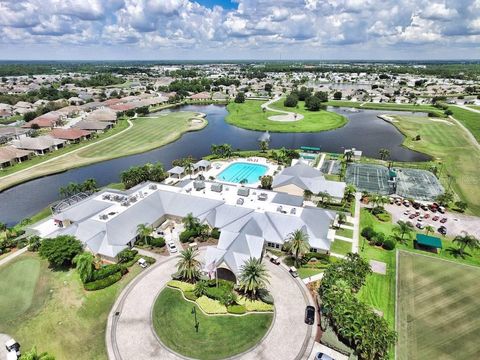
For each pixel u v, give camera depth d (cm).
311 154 15238
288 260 7406
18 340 5391
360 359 4975
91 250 7394
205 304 6019
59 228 8581
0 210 10231
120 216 8212
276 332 5488
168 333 5472
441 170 13162
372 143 17700
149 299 6219
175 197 9462
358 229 8788
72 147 16638
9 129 19162
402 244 8144
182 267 6419
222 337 5394
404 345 5244
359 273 6494
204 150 16538
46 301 6212
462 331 5522
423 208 9950
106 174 13262
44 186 12081
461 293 6431
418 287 6600
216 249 6875
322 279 6350
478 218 9406
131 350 5172
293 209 8719
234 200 9419
